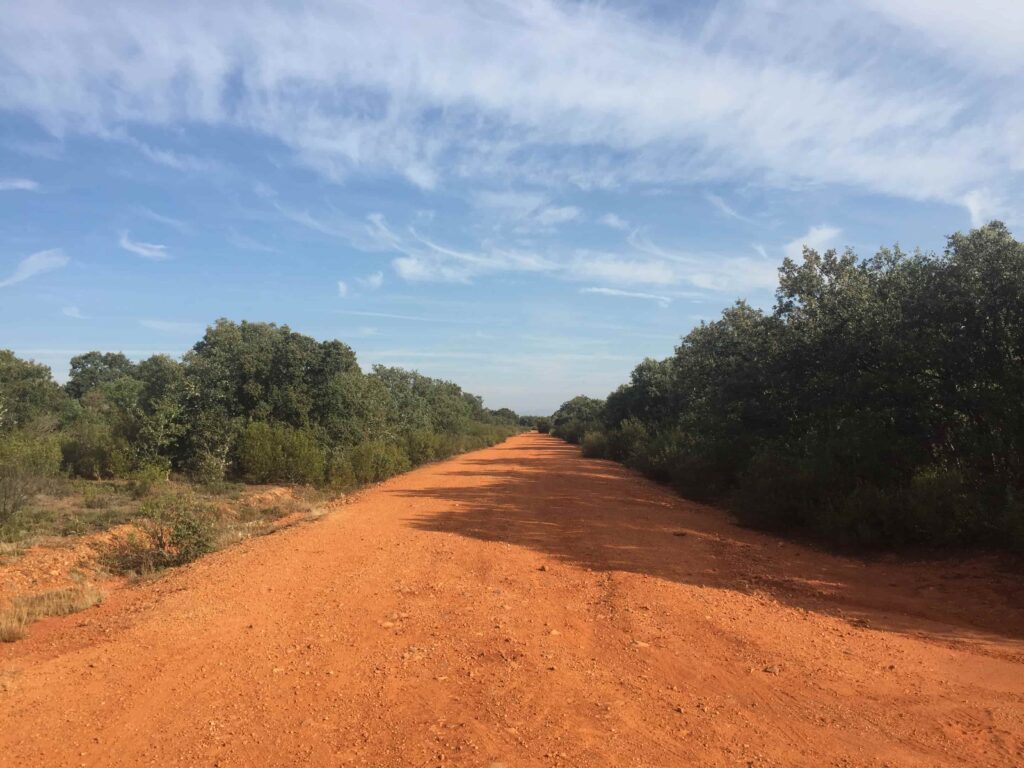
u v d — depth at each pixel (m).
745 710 4.44
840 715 4.36
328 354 23.44
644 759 3.71
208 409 20.34
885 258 14.18
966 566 8.66
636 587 7.85
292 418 22.36
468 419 62.66
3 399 22.09
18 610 7.09
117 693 4.77
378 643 5.86
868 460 11.27
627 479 23.55
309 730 4.11
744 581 8.42
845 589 8.14
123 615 7.05
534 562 9.32
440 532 11.76
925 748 3.88
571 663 5.35
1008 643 6.07
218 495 16.20
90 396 35.59
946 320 10.96
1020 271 10.05
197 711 4.43
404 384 39.41
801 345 14.66
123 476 17.69
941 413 11.30
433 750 3.81
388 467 23.56
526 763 3.64
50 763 3.74
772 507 12.20
